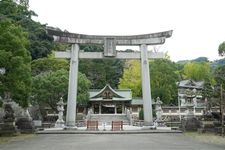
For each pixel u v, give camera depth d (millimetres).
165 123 46875
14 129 28062
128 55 35562
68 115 34156
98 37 35438
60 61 64375
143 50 35406
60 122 42531
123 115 62094
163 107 64188
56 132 30953
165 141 21641
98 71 84312
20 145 18922
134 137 25734
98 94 67625
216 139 23266
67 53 35031
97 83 83250
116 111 70188
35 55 71750
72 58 34719
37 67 63594
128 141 21609
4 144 19797
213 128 30297
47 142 21031
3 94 26984
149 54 35750
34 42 71750
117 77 88250
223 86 29188
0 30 25438
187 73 92000
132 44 35625
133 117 61500
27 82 26328
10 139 23938
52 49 75875
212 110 32938
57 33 34438
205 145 18672
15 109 34625
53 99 51312
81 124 50844
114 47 35281
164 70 66875
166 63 68438
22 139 23953
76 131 31766
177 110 64500
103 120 59844
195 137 25438
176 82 72625
